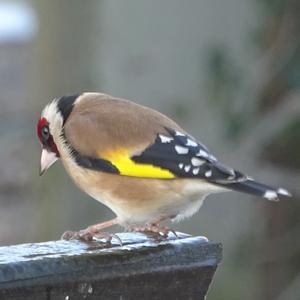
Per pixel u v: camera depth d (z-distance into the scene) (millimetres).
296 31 13008
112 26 14141
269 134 13070
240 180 7277
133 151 7598
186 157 7410
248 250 13773
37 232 15289
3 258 5527
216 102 13375
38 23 15211
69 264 5562
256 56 13352
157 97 13883
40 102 15305
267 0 13172
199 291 5996
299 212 13750
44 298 5539
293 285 13359
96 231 7383
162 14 13820
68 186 14930
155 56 13883
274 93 13234
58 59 14836
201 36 13641
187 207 7609
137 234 6301
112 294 5727
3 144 20156
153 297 5844
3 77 24359
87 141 7750
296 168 13281
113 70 14164
